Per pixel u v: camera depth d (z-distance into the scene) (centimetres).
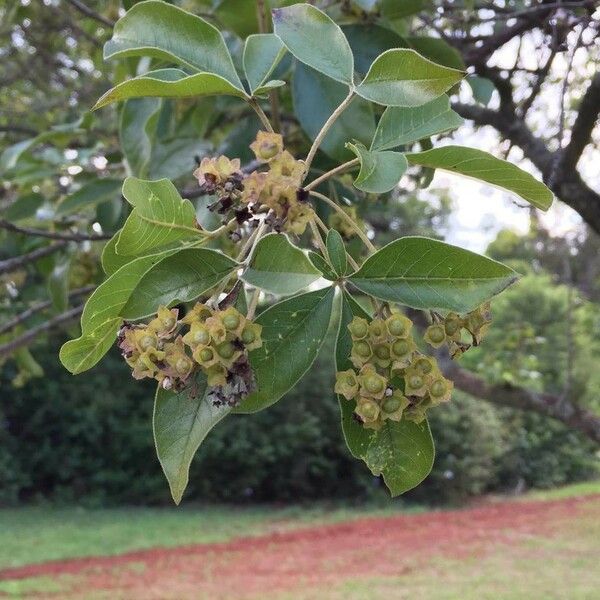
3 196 96
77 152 78
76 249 74
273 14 31
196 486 345
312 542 254
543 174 73
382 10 56
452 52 59
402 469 31
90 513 314
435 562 217
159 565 218
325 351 355
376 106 54
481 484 352
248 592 186
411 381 28
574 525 264
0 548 240
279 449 333
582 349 269
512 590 180
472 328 29
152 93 31
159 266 28
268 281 27
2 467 324
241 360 26
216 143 75
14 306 98
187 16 35
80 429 333
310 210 26
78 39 133
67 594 184
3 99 142
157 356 26
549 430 379
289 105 63
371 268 28
